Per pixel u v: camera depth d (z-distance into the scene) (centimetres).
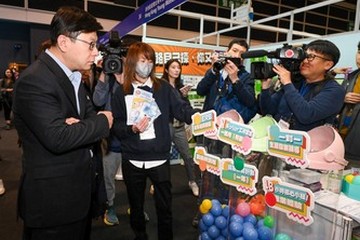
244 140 96
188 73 367
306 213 83
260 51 135
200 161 118
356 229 101
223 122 104
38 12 708
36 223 95
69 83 101
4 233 203
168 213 166
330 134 96
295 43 285
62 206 97
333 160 88
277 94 151
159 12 247
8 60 763
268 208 104
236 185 102
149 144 155
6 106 582
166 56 356
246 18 354
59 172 96
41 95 90
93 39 101
